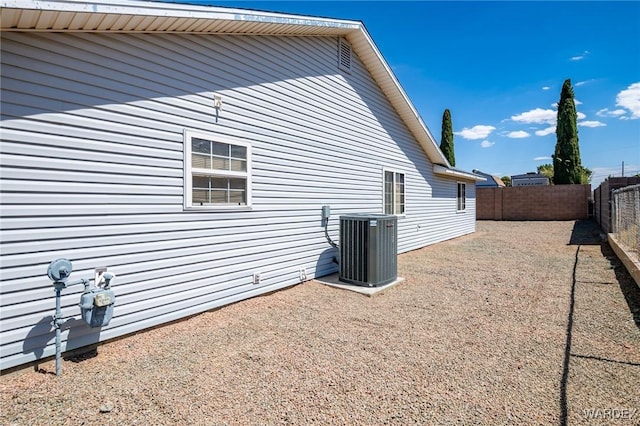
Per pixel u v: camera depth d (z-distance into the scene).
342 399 2.48
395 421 2.22
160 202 3.82
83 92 3.21
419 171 10.21
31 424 2.18
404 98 8.34
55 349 3.00
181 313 4.07
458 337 3.62
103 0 2.91
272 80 5.27
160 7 3.34
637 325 3.84
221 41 4.49
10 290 2.79
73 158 3.14
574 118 21.70
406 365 3.00
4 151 2.76
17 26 2.76
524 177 31.52
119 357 3.15
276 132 5.34
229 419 2.24
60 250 3.06
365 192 7.70
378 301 4.95
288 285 5.62
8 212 2.78
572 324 3.92
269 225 5.23
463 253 9.14
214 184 4.44
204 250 4.30
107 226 3.38
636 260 6.06
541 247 9.90
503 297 5.10
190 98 4.12
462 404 2.40
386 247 5.79
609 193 11.65
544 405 2.37
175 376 2.81
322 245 6.38
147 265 3.71
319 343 3.49
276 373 2.87
